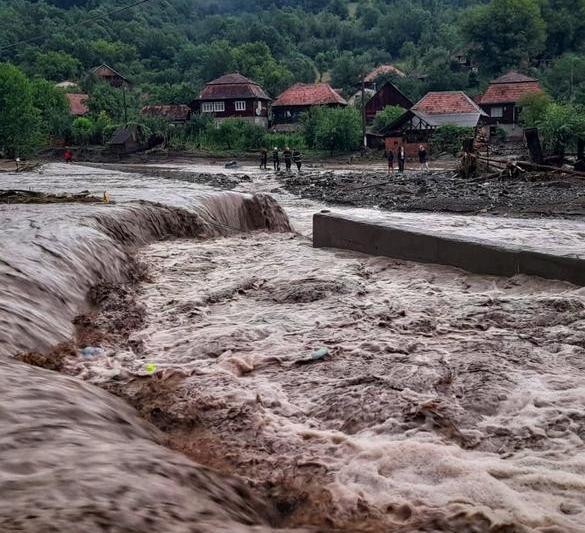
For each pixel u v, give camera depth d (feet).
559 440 18.80
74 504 10.30
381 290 35.78
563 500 15.51
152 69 539.29
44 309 28.81
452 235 41.32
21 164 205.16
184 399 21.39
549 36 429.38
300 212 94.79
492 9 398.83
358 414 20.30
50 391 17.25
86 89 407.44
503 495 15.35
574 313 29.78
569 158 155.43
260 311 32.17
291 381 23.24
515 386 22.43
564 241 65.72
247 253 47.24
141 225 51.21
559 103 246.06
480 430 19.44
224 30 641.40
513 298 32.53
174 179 150.51
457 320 29.89
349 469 16.70
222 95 328.08
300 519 14.47
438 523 13.88
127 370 24.03
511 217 85.35
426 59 442.09
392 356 25.29
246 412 20.36
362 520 14.46
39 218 46.29
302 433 19.02
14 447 12.98
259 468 16.99
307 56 574.97
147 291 36.37
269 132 310.04
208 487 12.93
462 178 137.90
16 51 503.61
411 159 224.12
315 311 31.73
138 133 280.72
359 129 251.60
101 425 16.10
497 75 391.04
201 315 31.55
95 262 37.50
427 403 20.59
